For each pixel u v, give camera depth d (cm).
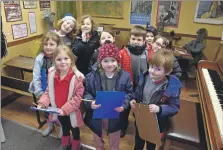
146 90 132
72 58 149
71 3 392
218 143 99
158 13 404
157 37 185
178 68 173
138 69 167
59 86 147
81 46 195
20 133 202
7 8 243
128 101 135
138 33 170
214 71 193
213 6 363
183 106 169
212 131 109
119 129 148
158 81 126
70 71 147
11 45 259
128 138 198
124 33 441
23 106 251
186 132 135
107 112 131
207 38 384
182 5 383
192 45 349
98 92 121
